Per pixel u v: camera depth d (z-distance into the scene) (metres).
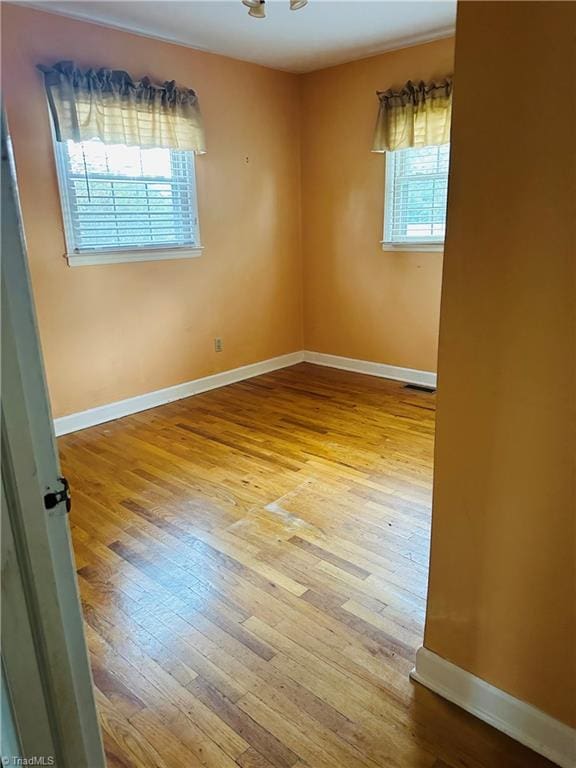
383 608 1.93
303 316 5.25
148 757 1.41
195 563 2.21
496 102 1.15
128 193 3.69
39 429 0.84
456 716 1.51
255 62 4.24
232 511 2.59
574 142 1.07
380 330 4.68
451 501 1.44
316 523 2.47
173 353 4.19
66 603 0.94
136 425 3.74
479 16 1.13
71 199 3.41
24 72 3.06
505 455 1.31
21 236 0.78
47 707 0.94
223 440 3.45
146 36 3.54
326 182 4.70
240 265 4.54
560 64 1.05
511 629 1.40
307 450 3.27
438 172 4.05
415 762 1.38
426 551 2.25
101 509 2.63
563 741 1.36
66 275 3.47
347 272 4.77
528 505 1.30
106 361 3.78
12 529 0.83
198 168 4.05
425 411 3.89
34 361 0.82
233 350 4.65
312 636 1.81
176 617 1.91
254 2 2.64
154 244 3.92
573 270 1.12
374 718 1.51
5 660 0.85
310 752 1.42
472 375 1.33
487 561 1.41
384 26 3.52
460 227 1.26
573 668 1.31
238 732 1.48
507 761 1.38
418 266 4.30
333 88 4.43
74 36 3.21
